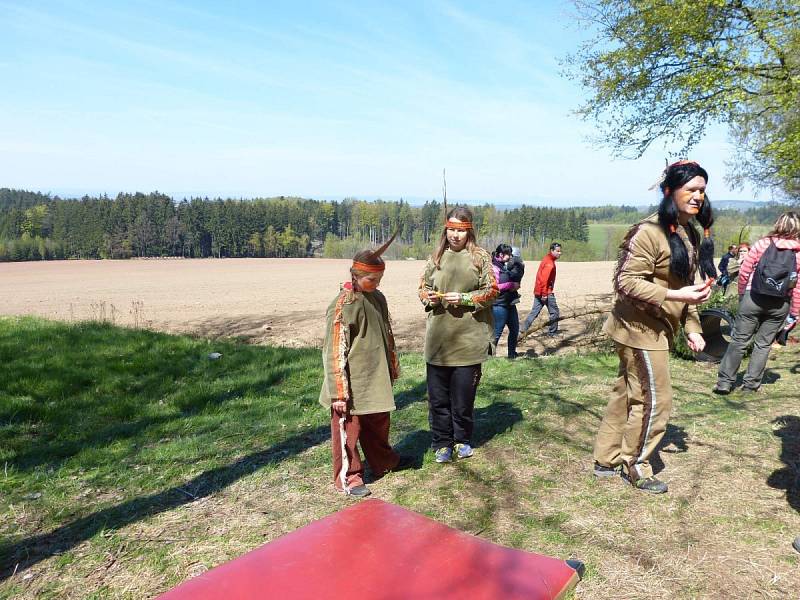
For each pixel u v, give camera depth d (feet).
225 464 13.96
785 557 9.25
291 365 25.05
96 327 32.30
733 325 18.94
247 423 17.40
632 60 41.81
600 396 18.70
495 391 19.61
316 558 8.41
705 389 19.31
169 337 30.14
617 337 11.68
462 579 7.91
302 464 13.80
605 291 74.23
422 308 58.75
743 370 21.71
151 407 19.40
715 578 8.74
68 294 100.42
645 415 11.60
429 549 8.67
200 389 21.39
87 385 21.72
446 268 13.29
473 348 13.35
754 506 10.96
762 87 38.88
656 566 9.07
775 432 14.90
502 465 13.30
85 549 10.11
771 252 17.65
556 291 75.72
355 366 12.06
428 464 13.58
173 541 10.28
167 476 13.33
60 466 14.20
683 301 10.50
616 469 12.77
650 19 39.01
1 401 18.92
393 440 15.37
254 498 12.01
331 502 11.73
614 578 8.75
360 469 12.32
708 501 11.23
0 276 167.84
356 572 8.04
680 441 14.42
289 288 105.70
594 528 10.33
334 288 104.47
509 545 9.81
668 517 10.66
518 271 28.25
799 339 27.43
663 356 11.43
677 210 10.91
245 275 158.30
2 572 9.51
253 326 49.26
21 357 24.35
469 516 10.93
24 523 11.21
